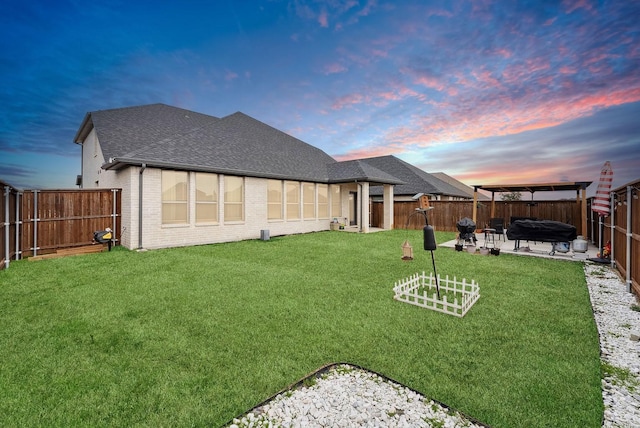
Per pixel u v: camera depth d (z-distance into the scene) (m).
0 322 4.47
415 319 4.64
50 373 3.16
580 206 15.13
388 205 20.02
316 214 18.30
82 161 20.09
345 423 2.43
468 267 8.41
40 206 9.82
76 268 7.89
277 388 2.92
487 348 3.72
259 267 8.20
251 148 17.05
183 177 12.37
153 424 2.43
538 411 2.59
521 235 10.68
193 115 20.30
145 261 8.83
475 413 2.57
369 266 8.45
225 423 2.44
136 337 4.00
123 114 16.78
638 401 2.75
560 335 4.10
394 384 2.97
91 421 2.47
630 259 6.34
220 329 4.26
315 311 4.95
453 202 18.80
